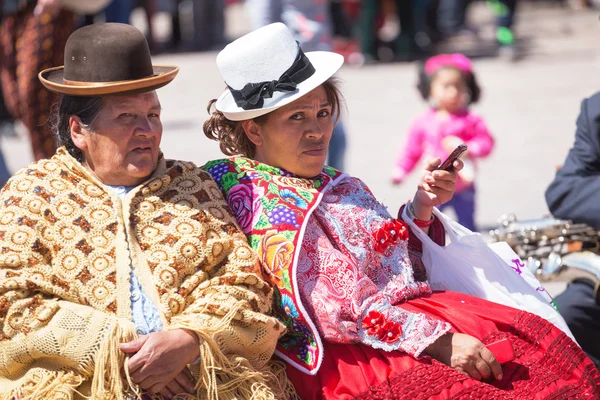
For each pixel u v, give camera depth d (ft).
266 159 12.44
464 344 11.57
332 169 12.80
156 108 11.29
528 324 12.34
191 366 10.91
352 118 44.75
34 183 11.16
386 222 12.41
